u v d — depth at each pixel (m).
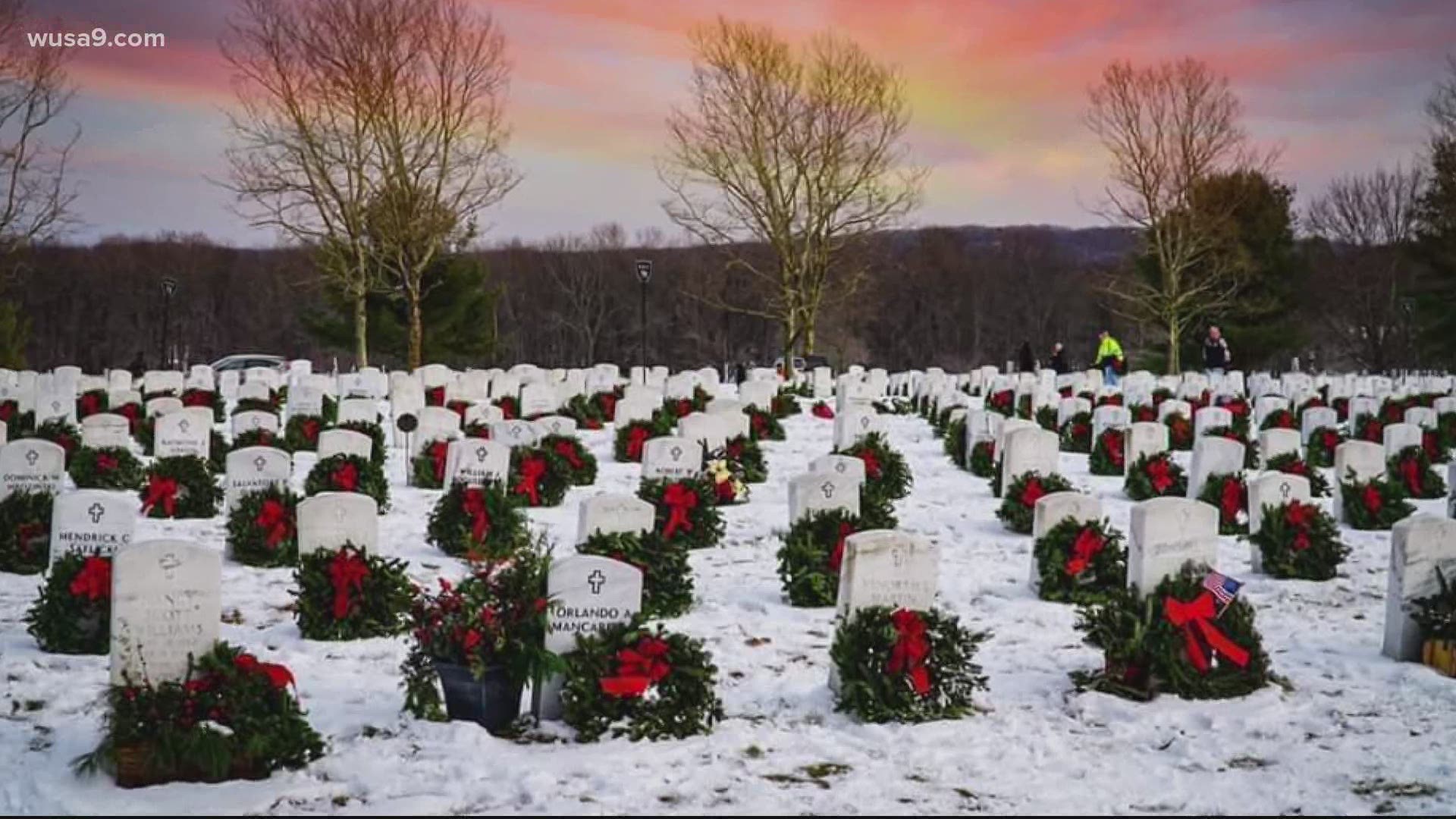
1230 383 37.53
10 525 14.65
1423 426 25.72
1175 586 10.97
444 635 9.55
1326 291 76.31
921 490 22.16
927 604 11.01
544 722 9.73
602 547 13.30
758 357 94.31
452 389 31.92
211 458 21.91
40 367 85.00
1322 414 27.03
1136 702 10.50
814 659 11.94
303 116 42.00
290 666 11.38
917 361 102.44
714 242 46.78
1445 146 60.81
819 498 15.20
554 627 9.82
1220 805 8.35
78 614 11.64
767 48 45.06
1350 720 10.13
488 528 15.84
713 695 9.84
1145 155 55.00
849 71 45.41
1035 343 101.25
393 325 53.41
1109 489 22.09
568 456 21.55
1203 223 55.47
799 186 46.00
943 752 9.34
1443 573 11.74
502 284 70.00
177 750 8.48
